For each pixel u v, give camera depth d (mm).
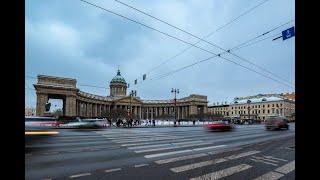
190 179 9742
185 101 154000
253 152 17422
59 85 116438
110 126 72250
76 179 9641
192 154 16328
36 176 10078
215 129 45938
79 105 134125
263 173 10953
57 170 11180
